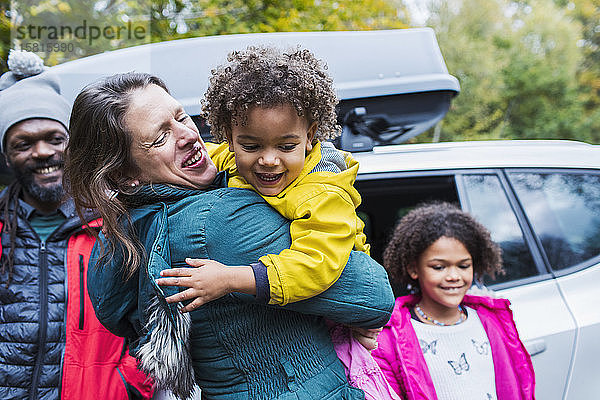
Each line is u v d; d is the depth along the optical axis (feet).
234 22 22.06
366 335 4.84
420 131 10.97
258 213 4.31
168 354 4.04
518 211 8.59
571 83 62.54
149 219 4.48
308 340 4.49
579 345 7.77
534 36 65.98
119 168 4.48
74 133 4.49
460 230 7.20
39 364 6.56
